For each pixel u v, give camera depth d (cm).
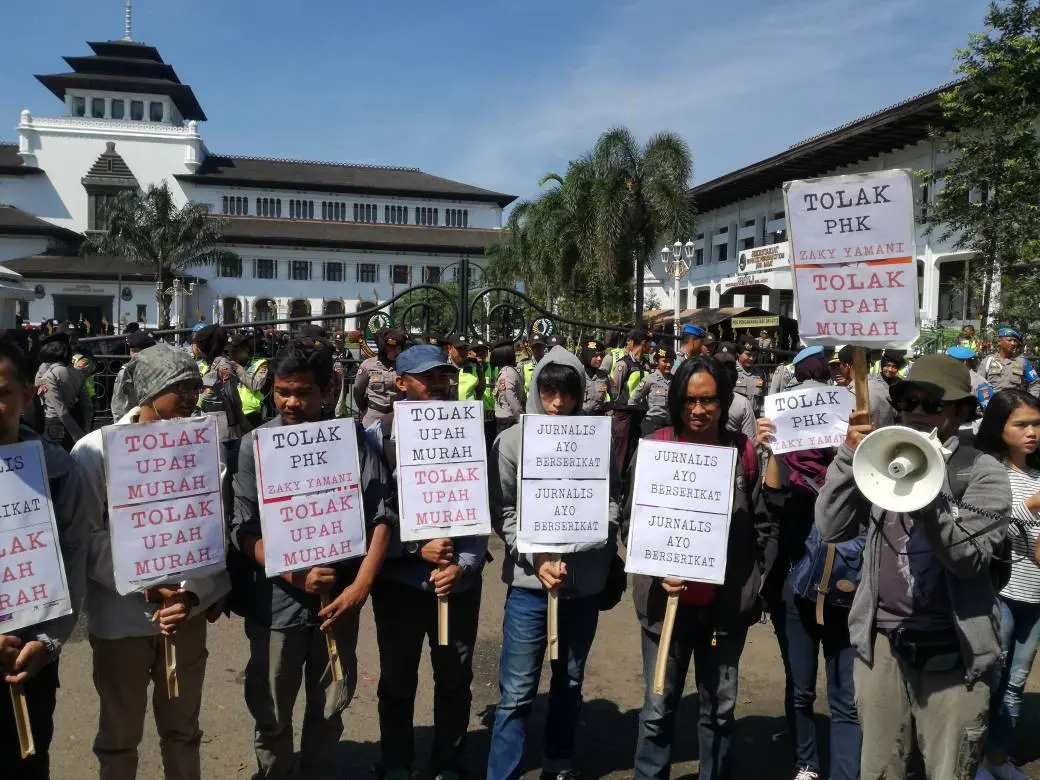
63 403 755
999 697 378
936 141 2547
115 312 5328
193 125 6181
